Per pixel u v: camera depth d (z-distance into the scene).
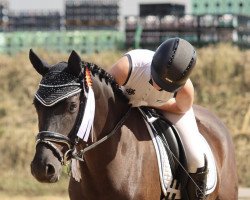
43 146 8.53
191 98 10.23
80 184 9.63
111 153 9.42
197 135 10.43
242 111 31.80
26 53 39.03
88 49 39.91
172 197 10.20
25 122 31.11
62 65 8.94
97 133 9.37
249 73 34.78
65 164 8.73
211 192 10.80
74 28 45.41
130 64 9.86
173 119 10.34
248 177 25.00
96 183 9.48
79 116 8.76
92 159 9.37
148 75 9.86
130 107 9.91
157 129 10.10
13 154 25.95
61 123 8.60
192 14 38.84
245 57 36.09
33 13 46.81
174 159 10.11
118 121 9.65
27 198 22.11
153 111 10.32
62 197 22.23
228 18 38.50
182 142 10.27
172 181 10.05
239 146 27.19
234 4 41.94
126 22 39.22
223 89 33.88
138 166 9.62
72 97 8.70
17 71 36.72
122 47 39.06
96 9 45.22
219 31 38.47
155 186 9.83
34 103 8.75
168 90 9.80
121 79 9.85
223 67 35.25
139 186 9.59
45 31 45.19
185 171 10.16
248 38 40.22
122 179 9.47
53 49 39.91
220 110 32.09
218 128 11.87
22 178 24.23
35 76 36.31
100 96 9.38
